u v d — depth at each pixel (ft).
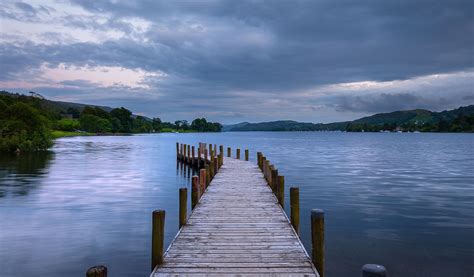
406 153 164.86
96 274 12.10
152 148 194.49
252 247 24.52
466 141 314.55
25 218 42.93
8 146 136.77
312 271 20.49
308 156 147.84
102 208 48.80
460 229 38.42
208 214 34.09
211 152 83.97
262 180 56.59
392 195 58.70
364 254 31.04
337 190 63.77
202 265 21.26
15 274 26.94
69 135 369.09
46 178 76.69
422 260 29.63
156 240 21.43
